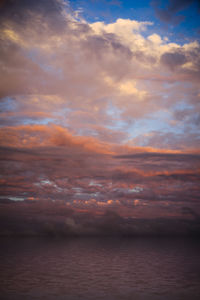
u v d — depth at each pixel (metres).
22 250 32.97
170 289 13.69
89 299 11.79
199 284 14.84
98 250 34.62
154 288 13.88
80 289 13.47
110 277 16.56
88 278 16.16
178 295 12.58
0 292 12.73
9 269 18.95
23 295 12.27
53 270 18.77
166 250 35.41
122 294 12.66
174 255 29.53
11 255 27.66
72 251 32.78
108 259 25.58
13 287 13.71
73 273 17.72
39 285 14.19
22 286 13.94
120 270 19.16
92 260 24.64
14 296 12.09
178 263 23.11
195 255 29.67
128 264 22.27
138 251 33.94
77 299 11.76
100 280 15.65
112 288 13.77
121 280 15.70
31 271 18.25
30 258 25.34
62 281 15.23
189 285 14.59
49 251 32.22
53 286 14.04
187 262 23.81
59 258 25.69
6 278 15.87
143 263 22.98
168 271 18.94
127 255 29.22
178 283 15.06
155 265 21.80
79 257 26.86
